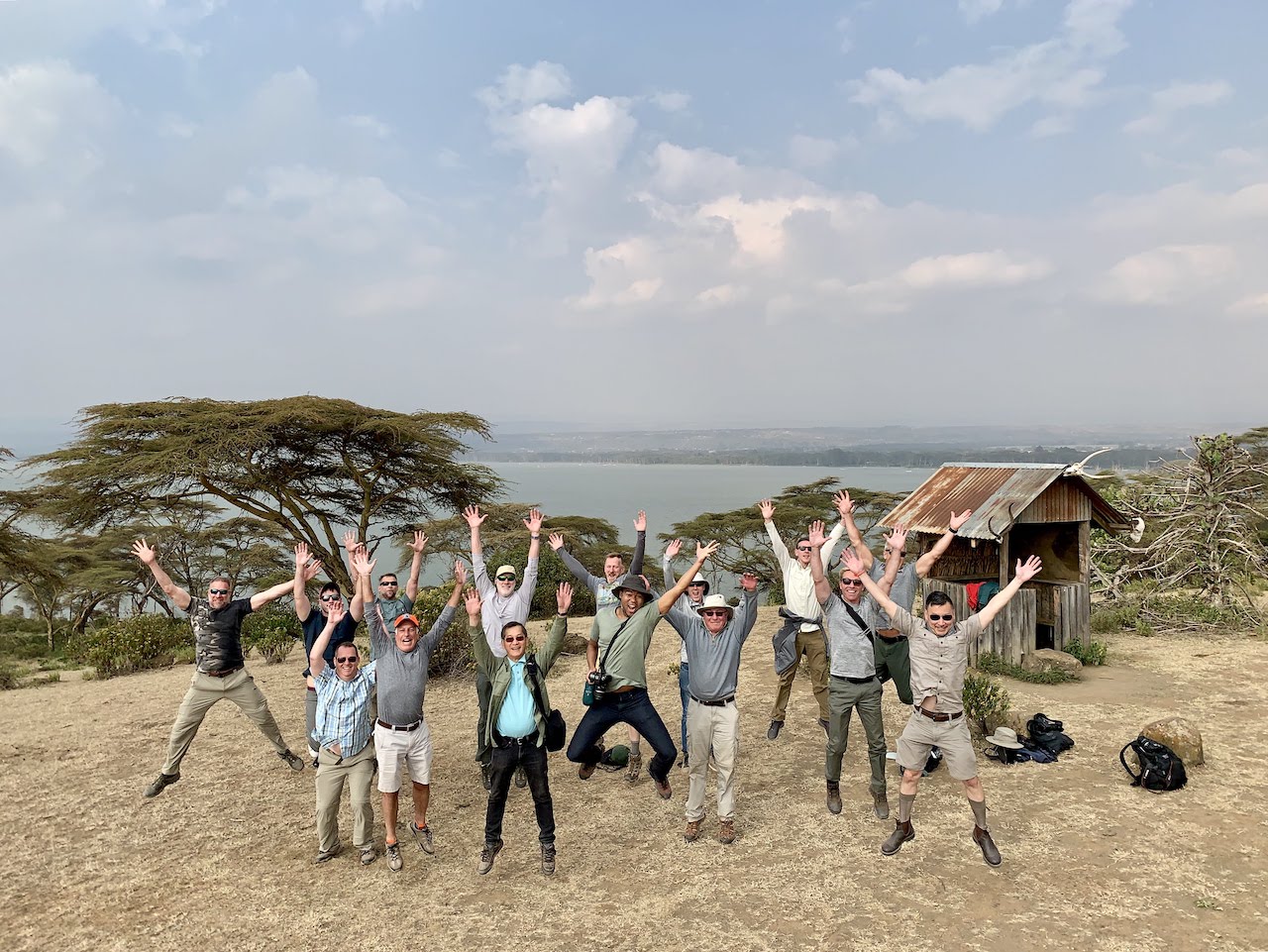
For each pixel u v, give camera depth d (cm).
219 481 2012
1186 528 1465
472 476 2458
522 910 483
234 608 698
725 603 558
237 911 491
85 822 636
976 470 1195
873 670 580
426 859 559
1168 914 443
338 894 511
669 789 579
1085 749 723
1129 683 967
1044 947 418
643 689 568
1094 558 1622
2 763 797
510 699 523
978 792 510
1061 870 500
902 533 593
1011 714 769
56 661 1992
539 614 1980
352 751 550
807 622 780
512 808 648
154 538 2886
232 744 845
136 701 1096
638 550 709
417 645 558
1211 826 551
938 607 508
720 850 554
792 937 440
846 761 724
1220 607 1367
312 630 699
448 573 2884
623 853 557
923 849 538
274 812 652
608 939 446
